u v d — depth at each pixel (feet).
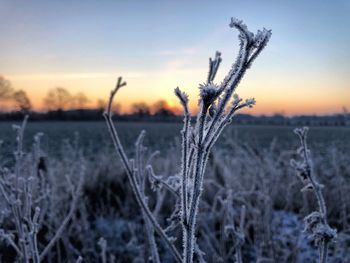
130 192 19.88
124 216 17.76
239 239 5.95
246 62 2.63
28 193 5.93
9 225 11.07
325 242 4.76
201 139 2.88
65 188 14.15
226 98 2.74
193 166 3.12
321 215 4.97
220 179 18.01
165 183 4.84
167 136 61.82
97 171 22.12
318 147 24.62
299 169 5.21
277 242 11.16
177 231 10.17
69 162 19.70
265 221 11.30
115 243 15.16
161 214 16.81
